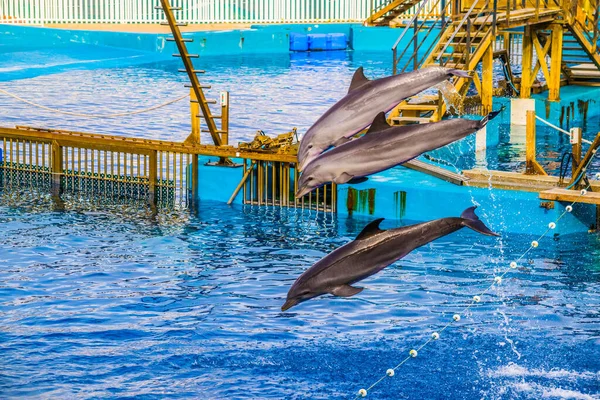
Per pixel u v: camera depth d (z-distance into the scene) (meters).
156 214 24.64
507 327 16.92
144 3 60.22
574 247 21.25
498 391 14.63
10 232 22.73
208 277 19.53
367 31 59.31
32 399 14.16
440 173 23.94
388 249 9.24
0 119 36.56
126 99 41.66
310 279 9.33
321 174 8.34
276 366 15.45
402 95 8.37
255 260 20.66
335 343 16.28
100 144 26.75
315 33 59.94
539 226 22.09
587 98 36.28
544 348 16.09
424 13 56.16
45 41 57.62
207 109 25.83
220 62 54.22
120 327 16.89
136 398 14.27
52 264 20.31
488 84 30.52
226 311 17.66
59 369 15.20
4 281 19.16
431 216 23.25
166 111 38.97
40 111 38.47
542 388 14.77
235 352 15.92
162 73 49.56
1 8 59.19
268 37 58.94
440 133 8.30
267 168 25.39
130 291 18.70
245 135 34.19
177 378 14.99
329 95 43.12
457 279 19.25
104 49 56.75
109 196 26.56
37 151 27.70
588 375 15.20
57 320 17.16
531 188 22.72
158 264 20.38
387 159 8.30
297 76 48.72
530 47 34.44
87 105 40.09
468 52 28.12
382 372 15.29
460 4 31.72
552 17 33.53
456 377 15.12
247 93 43.38
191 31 59.31
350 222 23.61
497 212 22.50
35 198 26.23
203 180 26.17
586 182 22.20
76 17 59.66
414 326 16.98
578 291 18.53
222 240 22.17
